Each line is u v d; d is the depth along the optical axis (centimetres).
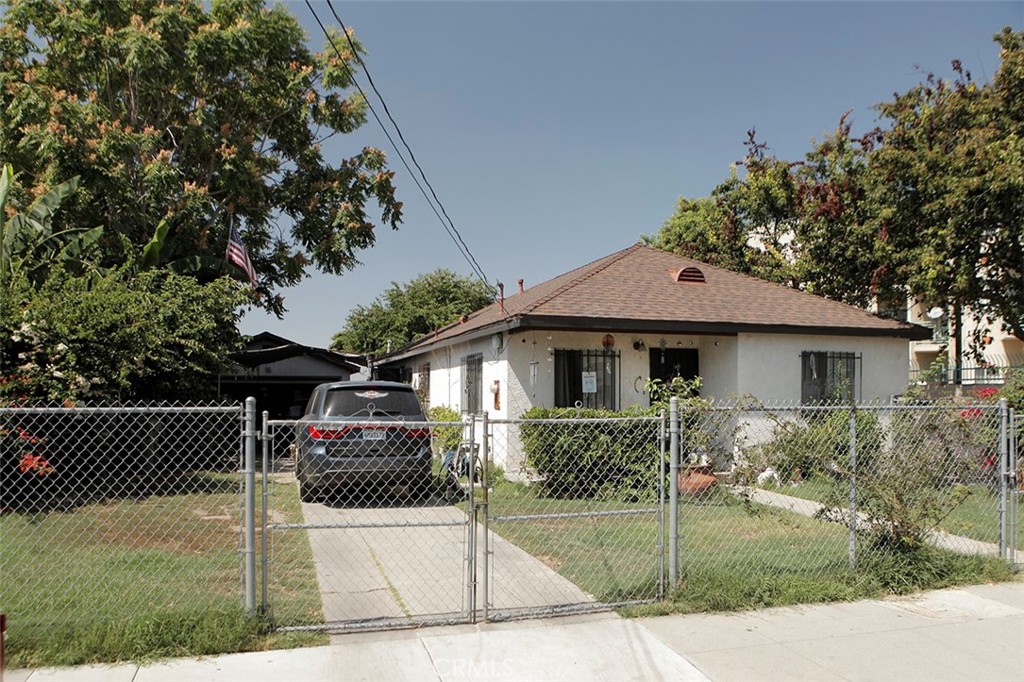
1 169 1416
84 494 941
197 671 417
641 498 891
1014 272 1266
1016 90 1256
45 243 1286
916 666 443
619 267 1400
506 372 1147
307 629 479
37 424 895
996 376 1800
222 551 681
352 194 1975
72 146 1380
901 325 1327
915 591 595
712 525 770
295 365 2275
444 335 1658
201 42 1527
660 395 1139
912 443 634
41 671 412
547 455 964
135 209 1523
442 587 587
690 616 529
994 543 733
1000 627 514
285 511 893
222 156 1680
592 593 572
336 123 1892
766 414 634
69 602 507
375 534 776
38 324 959
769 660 450
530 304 1198
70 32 1452
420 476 928
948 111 1295
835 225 1616
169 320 1165
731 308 1259
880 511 617
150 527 779
